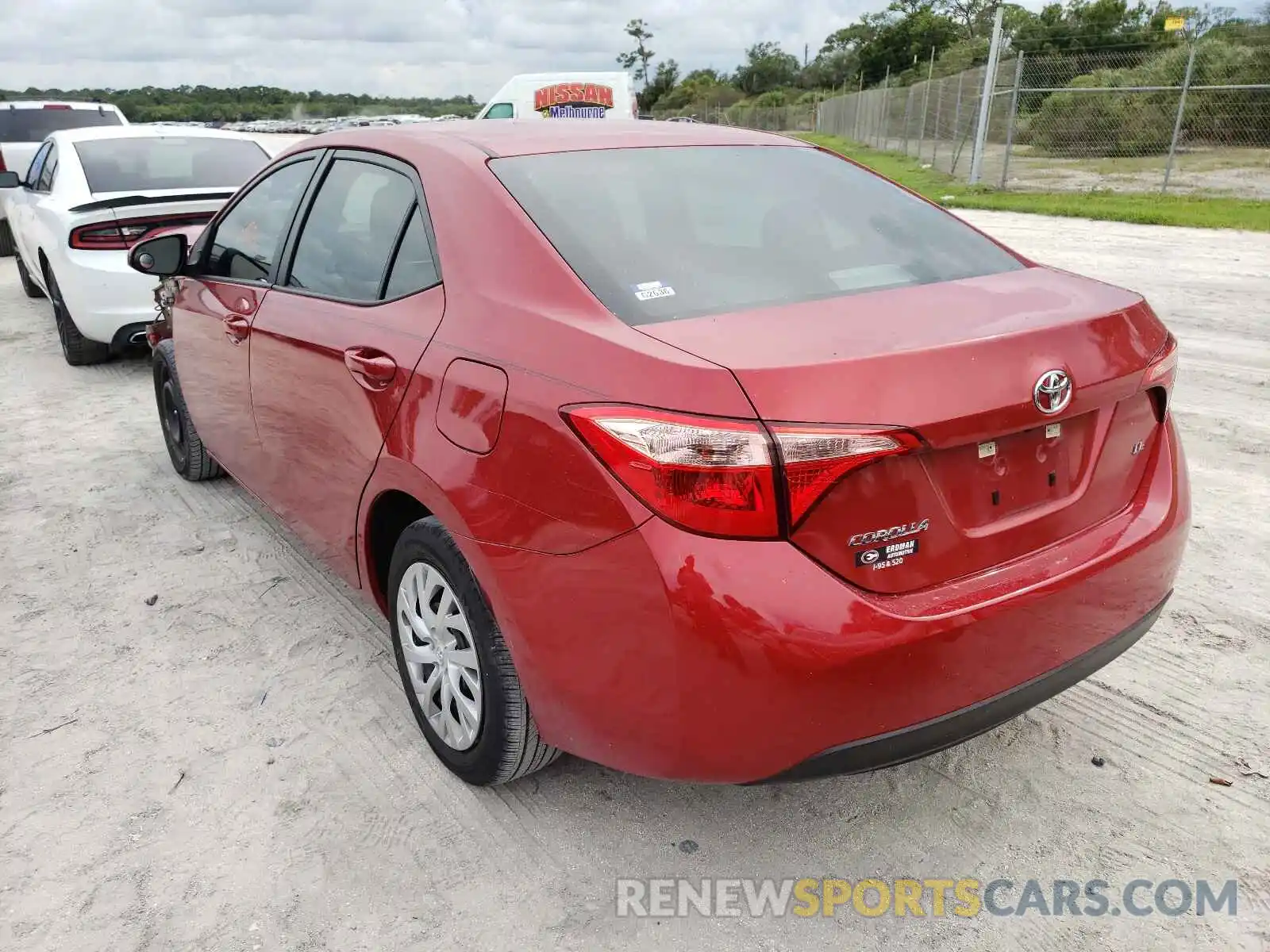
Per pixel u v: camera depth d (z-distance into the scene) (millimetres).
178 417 4875
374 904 2293
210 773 2766
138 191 6875
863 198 2908
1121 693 3039
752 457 1808
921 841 2469
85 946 2189
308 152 3398
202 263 3971
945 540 2020
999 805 2580
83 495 4871
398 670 3105
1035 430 2131
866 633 1872
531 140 2834
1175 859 2385
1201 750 2768
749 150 3045
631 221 2492
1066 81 26906
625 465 1912
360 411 2693
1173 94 24125
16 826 2570
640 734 2039
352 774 2750
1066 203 16141
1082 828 2492
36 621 3633
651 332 2053
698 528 1855
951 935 2189
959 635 1960
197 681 3227
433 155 2742
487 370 2244
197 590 3850
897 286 2406
